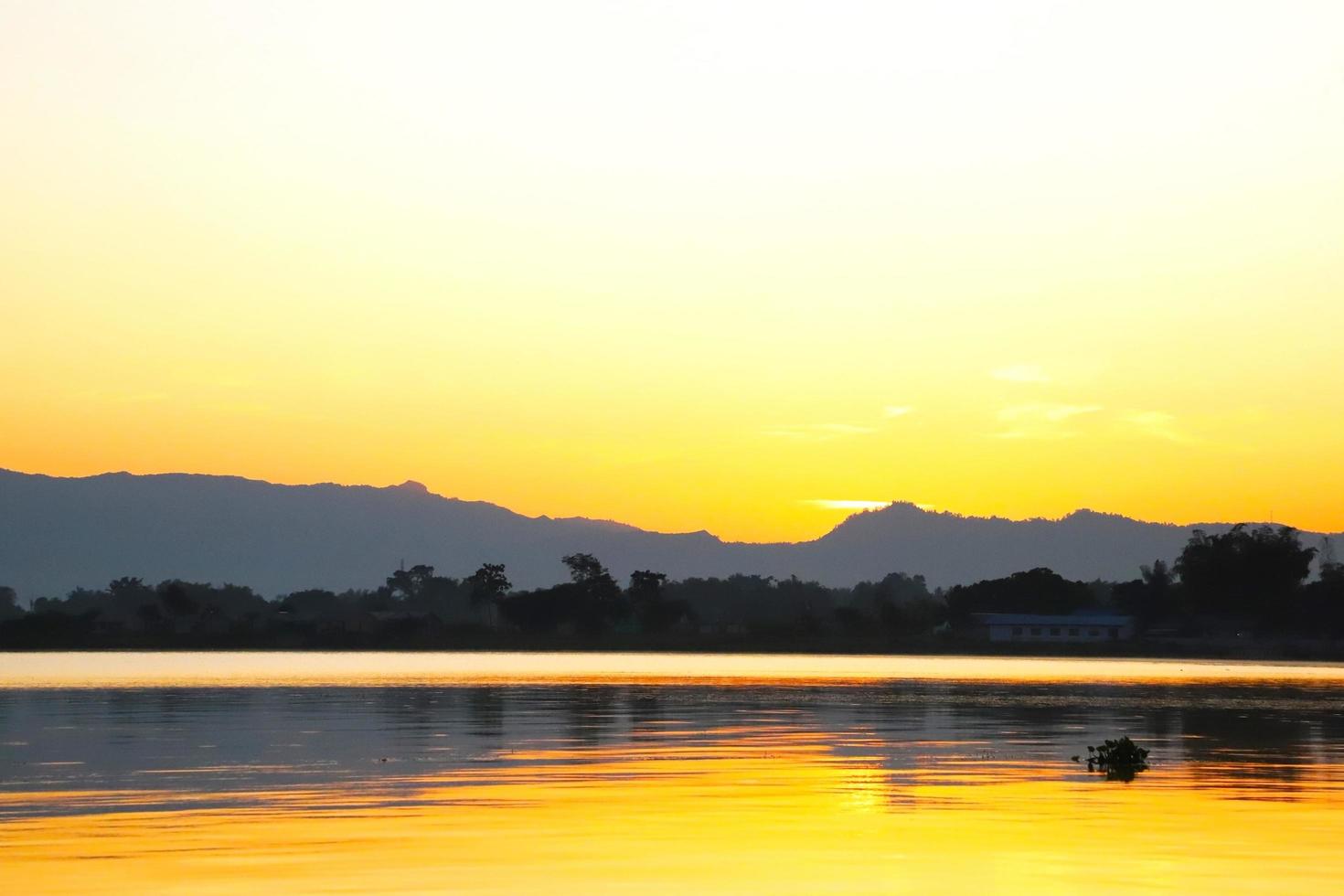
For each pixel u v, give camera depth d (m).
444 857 26.56
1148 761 44.59
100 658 162.38
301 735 51.84
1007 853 27.38
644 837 28.98
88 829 29.47
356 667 133.00
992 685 102.81
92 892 23.41
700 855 27.02
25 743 48.16
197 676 109.81
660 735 53.31
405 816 31.59
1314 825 30.92
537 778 38.88
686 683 100.94
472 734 52.97
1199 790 37.12
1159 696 87.19
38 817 31.12
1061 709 71.50
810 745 49.47
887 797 35.28
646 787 37.00
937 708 72.50
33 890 23.58
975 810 33.06
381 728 55.59
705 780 38.66
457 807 32.97
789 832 29.69
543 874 25.06
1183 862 26.48
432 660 162.25
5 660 152.25
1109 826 30.77
